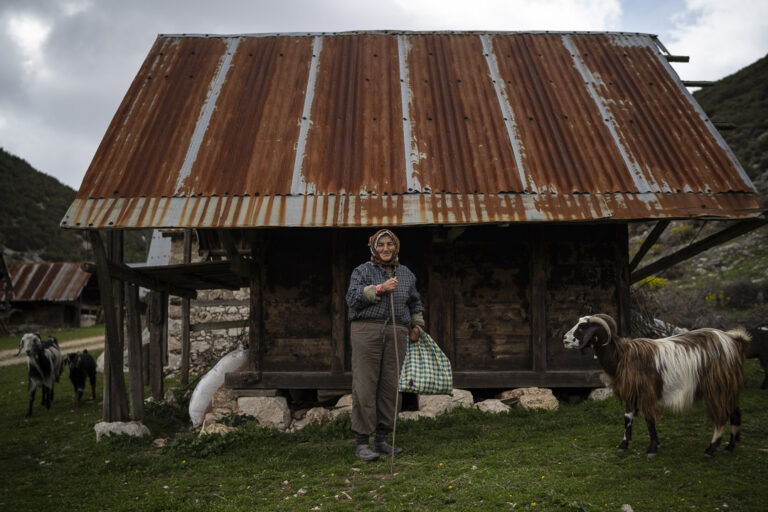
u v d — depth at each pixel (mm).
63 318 34719
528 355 6289
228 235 5660
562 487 3457
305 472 4250
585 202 5398
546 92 6891
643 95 6871
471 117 6488
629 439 4117
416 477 3904
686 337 3955
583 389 6461
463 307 6332
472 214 5254
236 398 6199
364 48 7656
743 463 3705
